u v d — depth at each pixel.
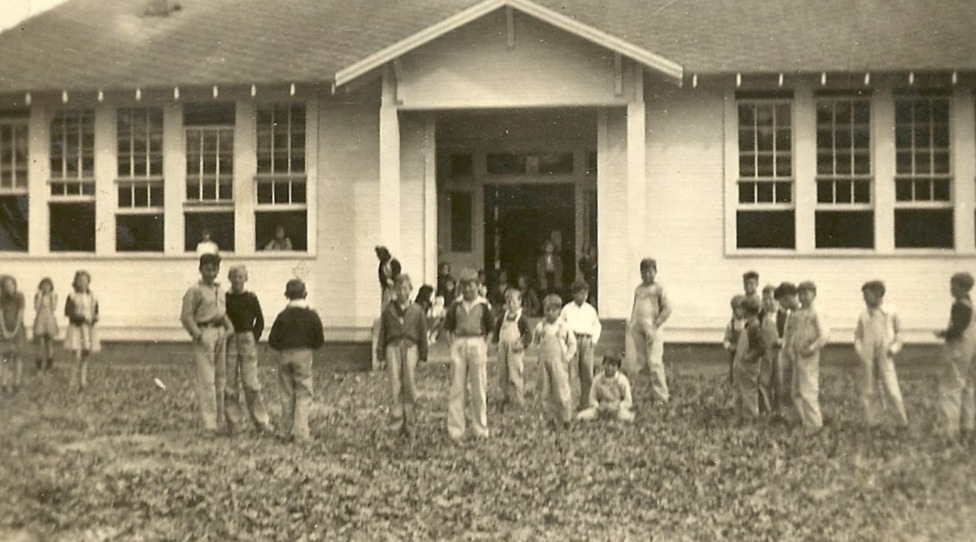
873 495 9.25
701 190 18.11
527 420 12.71
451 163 20.41
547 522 8.52
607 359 12.80
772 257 17.86
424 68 17.91
